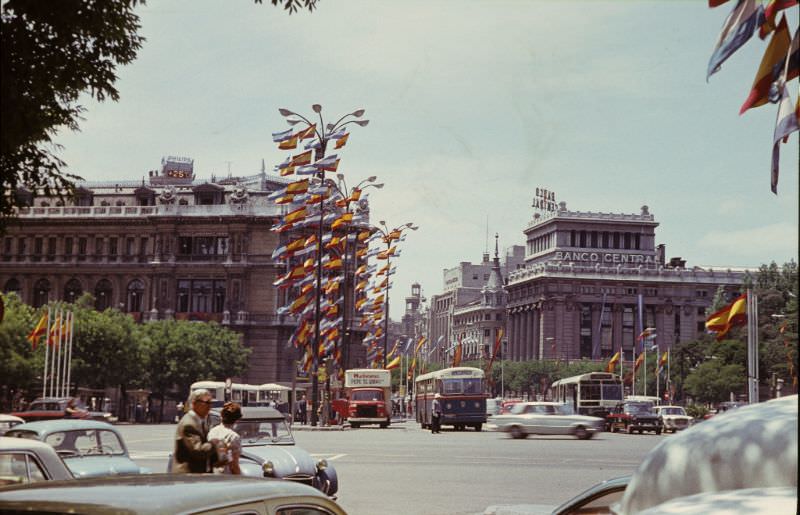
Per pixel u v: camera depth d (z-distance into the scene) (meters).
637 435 62.12
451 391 59.88
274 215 114.50
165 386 98.69
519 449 38.81
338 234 67.38
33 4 9.77
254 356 114.31
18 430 15.83
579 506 6.45
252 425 17.72
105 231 118.06
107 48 10.38
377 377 67.00
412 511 18.09
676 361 139.50
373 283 83.38
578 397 71.81
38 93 9.98
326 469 17.61
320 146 54.38
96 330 87.50
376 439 47.41
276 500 4.88
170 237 116.50
